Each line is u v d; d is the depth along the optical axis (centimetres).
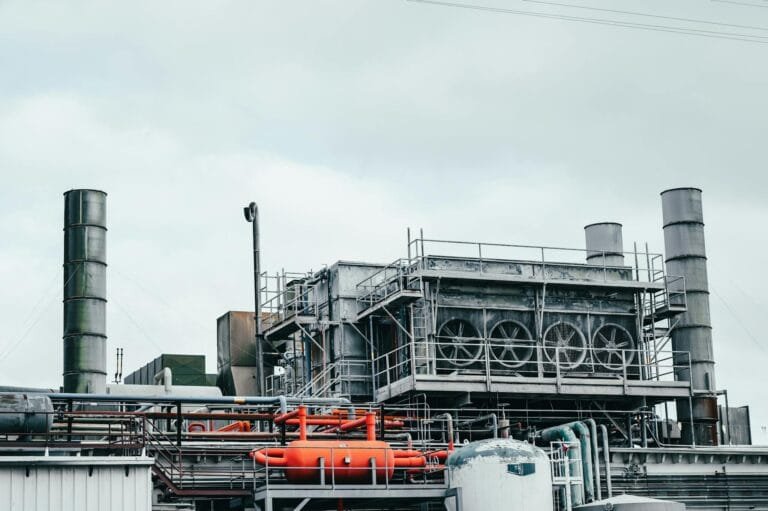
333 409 5662
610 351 6506
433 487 4725
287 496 4503
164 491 4666
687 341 6875
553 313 6475
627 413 6341
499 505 4653
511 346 6291
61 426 4878
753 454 6141
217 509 5094
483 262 6375
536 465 4719
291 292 7038
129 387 6406
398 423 5447
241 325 7369
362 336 6556
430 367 6134
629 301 6644
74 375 6334
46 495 4053
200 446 4947
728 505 6047
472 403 6181
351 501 4834
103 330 6444
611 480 5825
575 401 6312
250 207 7112
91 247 6469
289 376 7119
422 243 6212
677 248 6962
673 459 6006
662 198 7081
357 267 6694
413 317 6197
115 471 4150
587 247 7369
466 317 6278
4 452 4288
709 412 6750
